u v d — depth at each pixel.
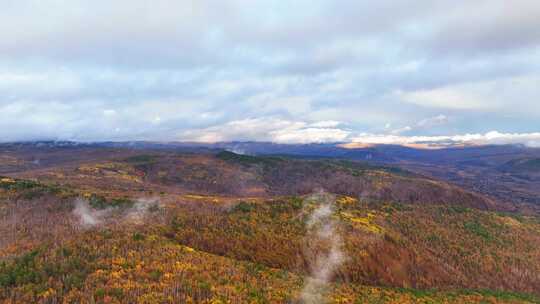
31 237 75.88
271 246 97.38
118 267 61.59
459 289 103.12
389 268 103.62
